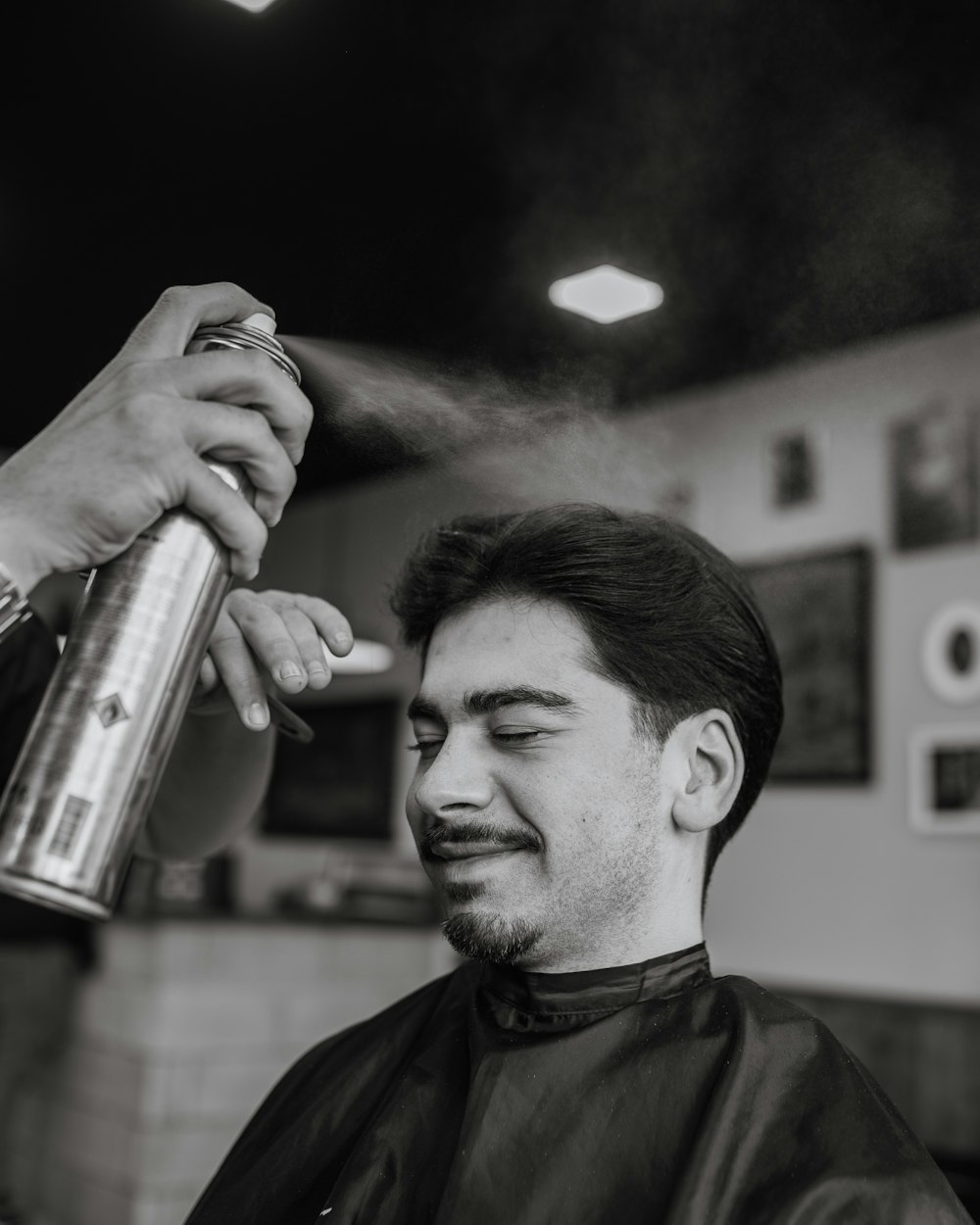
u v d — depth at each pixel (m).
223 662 0.87
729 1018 0.80
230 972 3.96
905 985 3.77
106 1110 3.85
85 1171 3.87
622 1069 0.79
